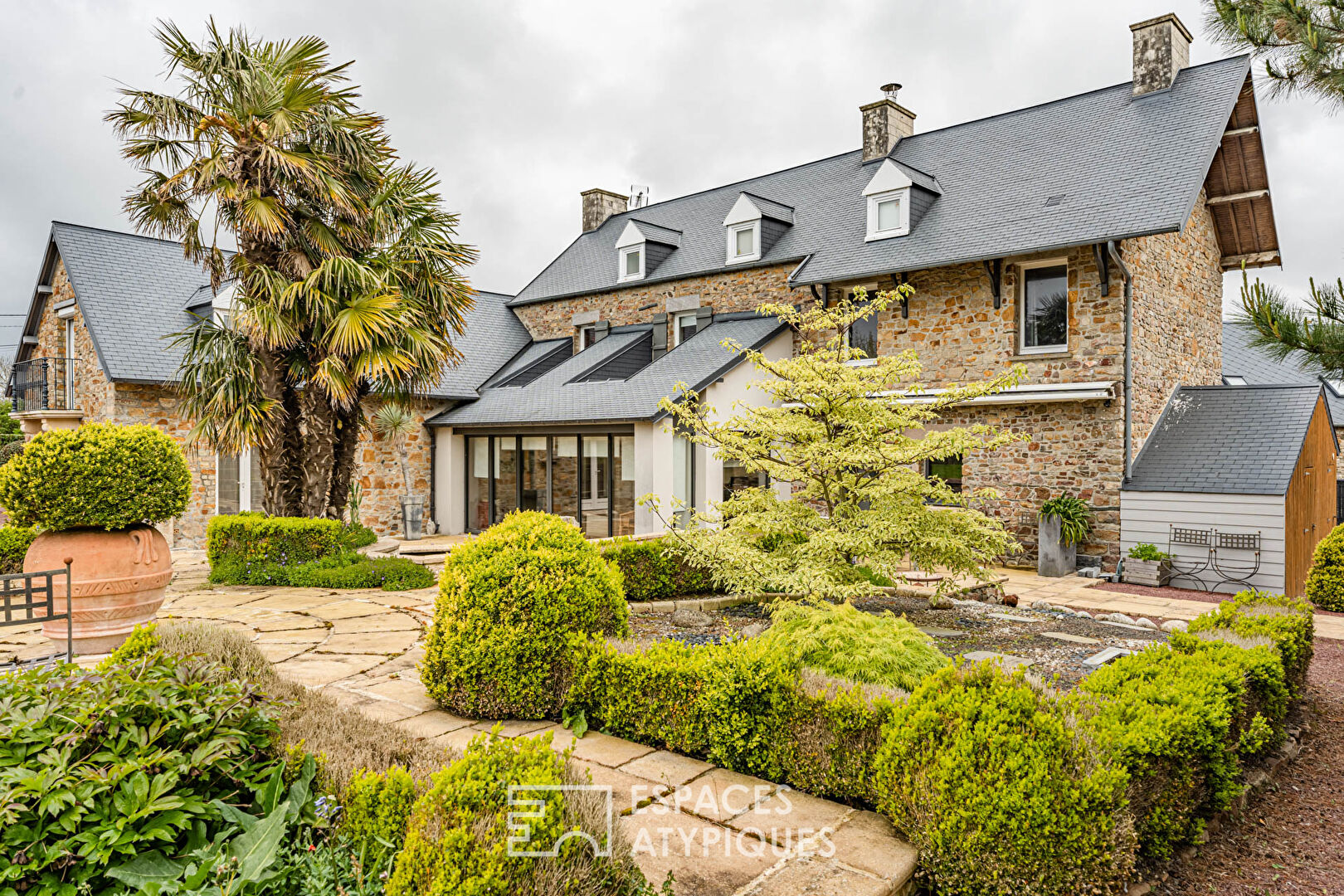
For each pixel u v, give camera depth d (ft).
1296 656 18.10
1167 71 47.50
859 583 22.39
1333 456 47.32
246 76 34.30
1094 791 9.73
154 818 8.83
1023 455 43.34
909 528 23.17
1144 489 39.37
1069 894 9.65
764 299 56.08
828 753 12.42
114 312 49.70
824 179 63.41
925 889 10.65
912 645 16.44
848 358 26.03
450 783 8.37
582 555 17.80
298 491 38.70
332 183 35.17
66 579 21.66
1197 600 34.12
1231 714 13.61
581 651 15.99
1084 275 41.19
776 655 13.87
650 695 14.78
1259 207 49.65
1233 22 19.99
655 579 28.48
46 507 21.36
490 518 57.36
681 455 46.68
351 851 9.12
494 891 7.36
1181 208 37.83
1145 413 42.39
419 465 57.62
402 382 42.37
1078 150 47.62
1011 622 26.45
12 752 8.98
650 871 9.95
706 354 51.70
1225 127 44.75
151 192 35.32
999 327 44.32
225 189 33.73
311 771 10.19
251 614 27.61
